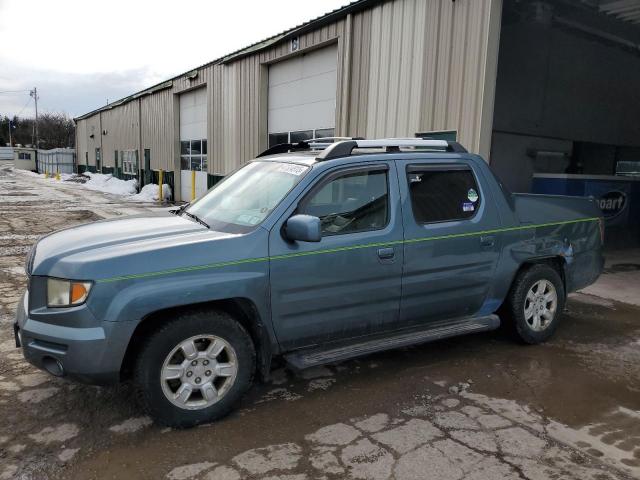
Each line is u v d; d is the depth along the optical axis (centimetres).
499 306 479
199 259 334
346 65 1100
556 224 506
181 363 335
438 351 488
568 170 1345
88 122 4106
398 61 966
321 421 352
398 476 291
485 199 459
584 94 1359
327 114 1249
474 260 447
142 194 2348
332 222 384
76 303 311
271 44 1378
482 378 428
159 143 2434
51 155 4869
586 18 1181
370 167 406
